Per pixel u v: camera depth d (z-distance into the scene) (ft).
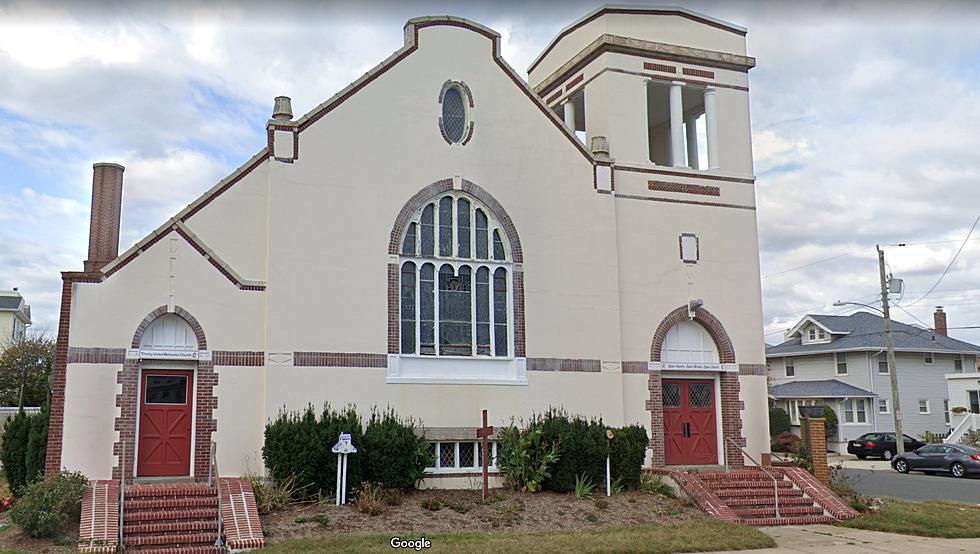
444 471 70.54
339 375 68.33
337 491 62.08
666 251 82.69
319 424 63.93
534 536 54.75
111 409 62.49
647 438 75.00
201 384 64.85
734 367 83.10
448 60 76.43
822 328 191.11
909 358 181.27
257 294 67.41
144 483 60.85
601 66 84.12
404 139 73.72
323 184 70.28
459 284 74.54
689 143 97.04
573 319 77.00
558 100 91.09
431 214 74.49
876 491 94.73
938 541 58.59
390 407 69.62
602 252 79.10
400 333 71.36
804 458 80.59
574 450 69.10
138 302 64.13
